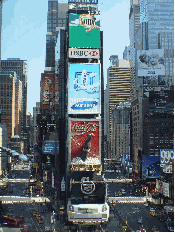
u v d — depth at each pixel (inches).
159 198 5738.2
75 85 5383.9
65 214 4933.6
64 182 5295.3
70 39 5457.7
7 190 7460.6
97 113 5388.8
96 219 4421.8
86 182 4712.1
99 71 5442.9
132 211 5285.4
